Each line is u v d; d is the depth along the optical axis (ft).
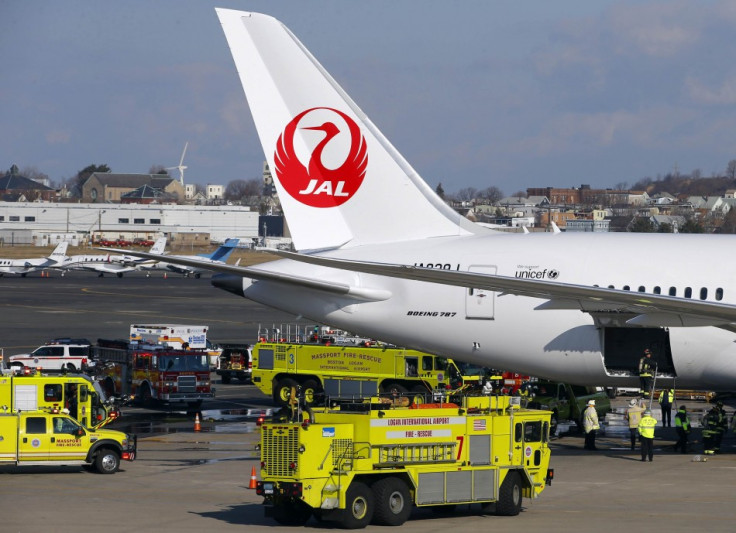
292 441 313.53
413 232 521.65
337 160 521.24
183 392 650.02
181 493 382.83
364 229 523.70
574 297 441.68
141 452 490.49
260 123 519.19
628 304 440.86
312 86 516.73
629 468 444.96
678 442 497.87
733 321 437.58
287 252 429.38
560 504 362.74
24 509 350.23
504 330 495.41
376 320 513.04
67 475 424.87
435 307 503.61
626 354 495.00
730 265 466.70
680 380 490.49
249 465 450.71
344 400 347.36
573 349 486.79
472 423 337.72
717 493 383.65
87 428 435.94
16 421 418.10
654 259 476.95
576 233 505.25
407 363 622.54
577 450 504.84
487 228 542.16
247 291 529.86
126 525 323.16
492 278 427.74
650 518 335.26
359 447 321.32
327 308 516.73
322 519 320.50
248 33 515.09
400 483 323.37
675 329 475.72
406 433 325.62
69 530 314.14
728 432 571.28
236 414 644.27
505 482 340.39
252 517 337.93
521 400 403.75
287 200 523.70
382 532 313.94
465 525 325.01
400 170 520.42
